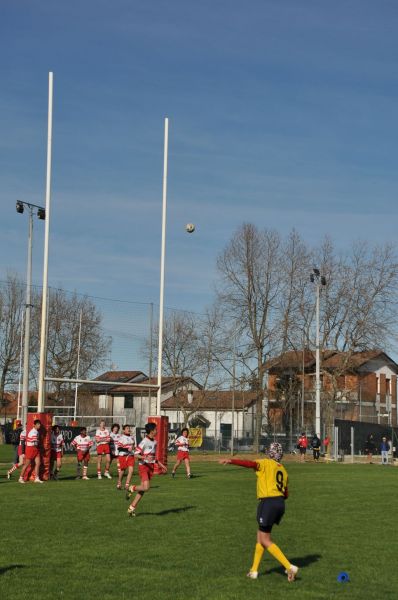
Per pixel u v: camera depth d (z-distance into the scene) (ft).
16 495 70.23
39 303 192.03
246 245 215.51
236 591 33.45
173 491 76.69
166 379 262.88
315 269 179.42
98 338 189.88
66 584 34.12
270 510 36.35
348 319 212.43
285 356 232.53
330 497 74.59
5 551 41.50
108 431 94.02
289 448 198.08
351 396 231.91
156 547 43.47
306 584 35.17
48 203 96.78
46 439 89.61
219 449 196.95
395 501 71.15
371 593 33.65
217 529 50.34
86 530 49.19
